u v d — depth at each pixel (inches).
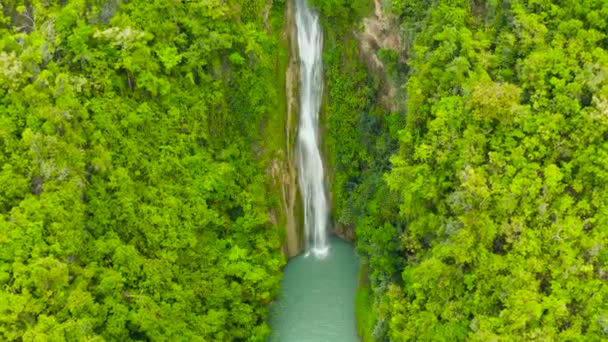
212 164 1467.8
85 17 1357.0
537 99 1161.4
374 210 1476.4
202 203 1405.0
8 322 1007.0
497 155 1141.1
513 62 1235.9
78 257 1162.0
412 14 1433.3
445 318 1119.6
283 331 1449.3
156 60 1407.5
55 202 1132.5
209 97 1503.4
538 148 1138.7
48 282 1058.1
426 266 1152.8
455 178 1186.6
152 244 1302.9
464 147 1165.1
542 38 1208.8
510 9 1272.1
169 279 1283.2
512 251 1089.4
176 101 1439.5
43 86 1226.6
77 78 1267.2
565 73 1167.0
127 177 1288.1
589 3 1202.6
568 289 1035.9
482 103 1144.2
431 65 1280.8
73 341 1042.7
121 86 1358.3
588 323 1010.7
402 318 1218.0
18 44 1275.8
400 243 1353.3
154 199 1338.6
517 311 1021.8
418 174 1222.3
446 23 1312.7
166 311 1238.9
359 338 1409.9
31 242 1082.7
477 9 1334.9
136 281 1234.0
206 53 1467.8
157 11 1423.5
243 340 1373.0
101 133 1289.4
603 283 1031.6
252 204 1525.6
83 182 1217.4
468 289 1118.4
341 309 1503.4
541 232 1087.6
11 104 1200.8
